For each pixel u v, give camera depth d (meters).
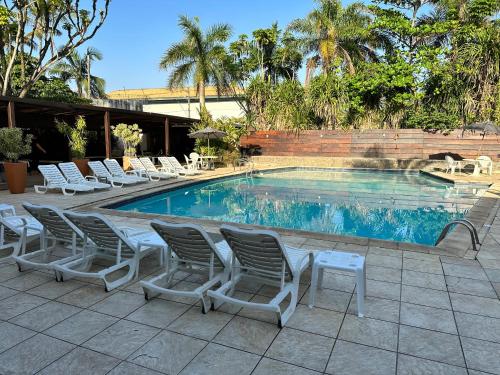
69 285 3.62
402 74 18.17
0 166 12.11
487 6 17.42
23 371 2.30
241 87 23.20
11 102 10.34
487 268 4.06
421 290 3.50
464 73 17.14
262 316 3.01
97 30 16.14
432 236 6.85
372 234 7.03
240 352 2.52
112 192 9.98
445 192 11.48
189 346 2.58
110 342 2.63
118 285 3.59
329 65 20.92
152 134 24.73
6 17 13.35
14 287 3.57
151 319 2.96
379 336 2.71
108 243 3.82
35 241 5.06
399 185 13.09
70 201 8.45
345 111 19.44
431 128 17.33
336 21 20.97
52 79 25.36
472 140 16.73
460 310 3.10
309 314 3.04
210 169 16.86
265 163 19.72
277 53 25.12
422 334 2.74
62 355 2.47
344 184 13.54
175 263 3.79
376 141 18.25
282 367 2.36
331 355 2.48
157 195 10.55
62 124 12.67
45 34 16.03
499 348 2.56
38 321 2.93
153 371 2.31
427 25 18.53
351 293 3.44
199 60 20.12
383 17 19.44
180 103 29.91
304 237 5.30
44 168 9.72
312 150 19.31
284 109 19.69
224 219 8.33
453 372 2.31
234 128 18.78
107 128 13.79
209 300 3.28
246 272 3.54
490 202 8.21
